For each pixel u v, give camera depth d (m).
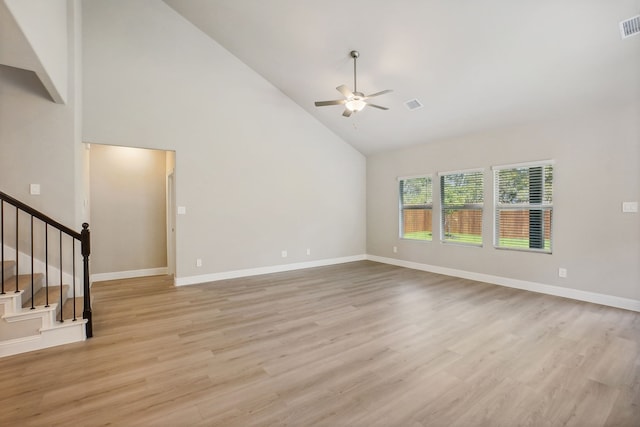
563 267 4.14
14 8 1.86
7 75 3.27
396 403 1.93
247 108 5.39
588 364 2.38
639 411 1.84
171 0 4.49
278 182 5.80
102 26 4.18
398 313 3.56
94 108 4.12
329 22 3.89
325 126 6.44
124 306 3.82
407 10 3.40
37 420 1.76
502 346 2.70
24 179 3.33
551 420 1.76
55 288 3.35
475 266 5.15
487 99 4.25
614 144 3.67
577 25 2.95
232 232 5.29
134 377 2.22
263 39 4.58
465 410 1.86
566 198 4.08
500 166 4.74
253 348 2.69
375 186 6.97
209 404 1.92
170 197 5.46
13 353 2.54
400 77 4.38
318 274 5.63
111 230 5.28
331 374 2.27
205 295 4.30
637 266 3.55
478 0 3.03
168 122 4.66
